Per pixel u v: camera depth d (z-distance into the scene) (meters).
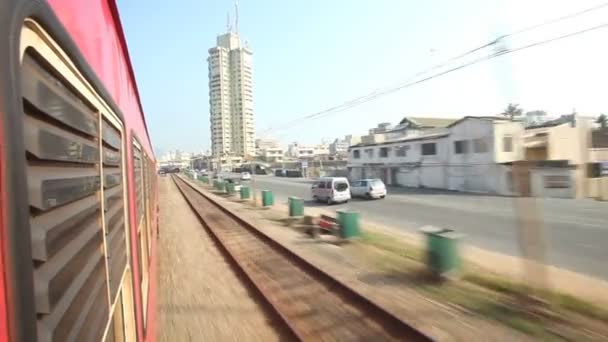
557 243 11.74
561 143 21.59
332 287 8.02
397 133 55.78
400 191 33.25
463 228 15.14
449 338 5.57
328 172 59.47
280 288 8.16
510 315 6.20
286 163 82.12
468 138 30.67
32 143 1.01
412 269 9.12
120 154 2.88
